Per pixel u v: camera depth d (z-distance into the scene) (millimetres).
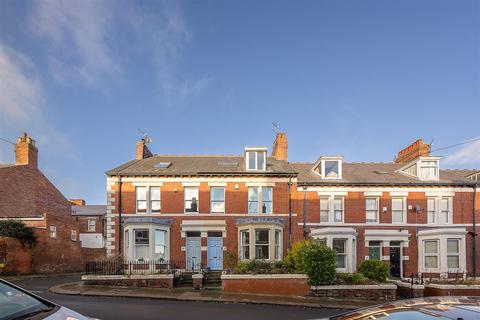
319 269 17297
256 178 25734
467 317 3836
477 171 28203
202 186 25469
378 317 4480
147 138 29969
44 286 19016
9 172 30203
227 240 24844
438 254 25000
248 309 13797
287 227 25406
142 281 18578
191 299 15383
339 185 26266
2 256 23484
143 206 25156
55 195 35469
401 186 26391
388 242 25781
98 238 41281
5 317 4492
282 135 29844
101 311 12375
